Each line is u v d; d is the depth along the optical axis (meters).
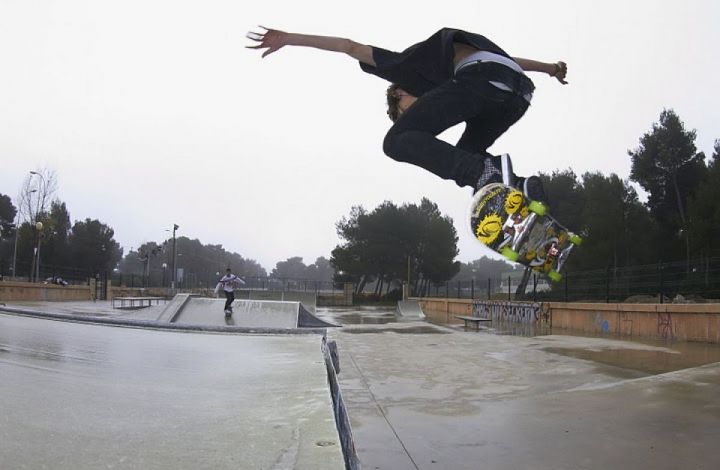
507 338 14.28
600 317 17.00
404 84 2.59
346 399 5.89
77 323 7.73
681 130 34.69
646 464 3.52
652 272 18.80
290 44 2.53
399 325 20.25
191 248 116.62
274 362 3.74
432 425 4.65
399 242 58.69
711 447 3.85
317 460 1.47
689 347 11.58
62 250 61.06
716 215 27.62
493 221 2.15
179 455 1.54
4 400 2.20
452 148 2.25
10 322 7.44
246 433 1.77
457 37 2.37
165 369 3.40
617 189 34.12
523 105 2.41
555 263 2.25
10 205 63.62
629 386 6.07
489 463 3.60
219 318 17.33
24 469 1.39
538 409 5.15
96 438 1.71
